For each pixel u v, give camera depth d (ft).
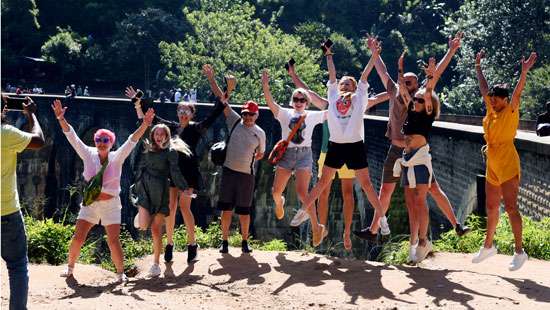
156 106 149.79
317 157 109.70
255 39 259.60
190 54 245.24
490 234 32.78
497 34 215.31
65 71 301.22
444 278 30.68
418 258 32.99
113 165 31.76
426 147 32.22
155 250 32.89
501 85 31.30
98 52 307.99
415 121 32.01
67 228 40.42
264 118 123.85
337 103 32.63
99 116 166.61
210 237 44.96
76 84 303.27
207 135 131.34
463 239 42.65
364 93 32.83
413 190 33.32
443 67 31.89
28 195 177.78
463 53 224.53
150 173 32.94
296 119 34.73
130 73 304.30
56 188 176.14
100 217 31.81
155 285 30.68
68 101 172.96
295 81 37.17
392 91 34.45
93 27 348.79
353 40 375.86
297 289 29.12
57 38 305.94
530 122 114.42
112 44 304.91
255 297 28.19
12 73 298.56
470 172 73.61
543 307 26.66
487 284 29.99
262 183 120.47
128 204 155.94
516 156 31.65
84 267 34.19
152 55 300.40
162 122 35.70
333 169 32.78
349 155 32.60
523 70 31.04
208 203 130.21
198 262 34.22
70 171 173.68
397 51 380.17
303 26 349.82
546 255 40.50
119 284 31.01
